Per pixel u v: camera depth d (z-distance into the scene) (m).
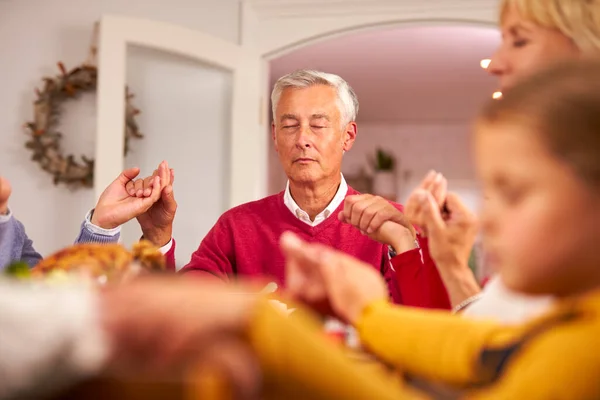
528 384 0.35
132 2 3.40
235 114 3.25
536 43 0.76
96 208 1.31
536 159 0.36
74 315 0.32
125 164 3.22
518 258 0.37
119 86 3.04
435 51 5.19
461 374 0.46
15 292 0.33
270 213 1.84
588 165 0.35
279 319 0.35
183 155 3.26
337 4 3.34
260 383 0.34
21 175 3.34
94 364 0.31
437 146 8.20
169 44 3.12
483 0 3.26
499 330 0.47
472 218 0.67
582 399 0.33
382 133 8.30
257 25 3.38
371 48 5.13
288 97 1.82
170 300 0.33
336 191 1.84
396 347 0.51
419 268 0.83
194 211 3.25
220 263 1.79
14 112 3.38
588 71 0.38
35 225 3.31
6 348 0.31
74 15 3.40
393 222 0.92
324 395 0.35
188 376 0.30
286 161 1.81
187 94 3.28
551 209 0.36
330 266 0.54
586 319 0.36
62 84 3.28
